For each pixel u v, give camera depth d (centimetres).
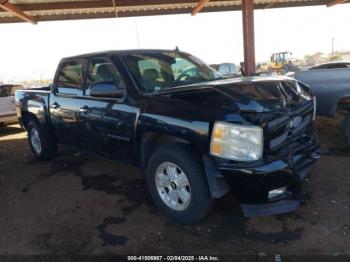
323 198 383
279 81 367
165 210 356
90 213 386
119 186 457
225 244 310
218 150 300
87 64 452
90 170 530
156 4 1188
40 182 495
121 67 402
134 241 324
